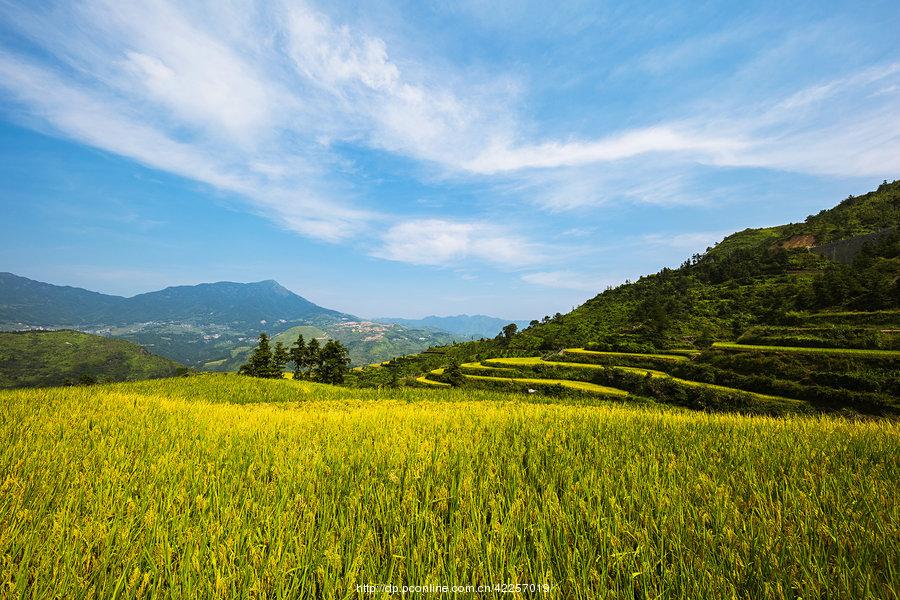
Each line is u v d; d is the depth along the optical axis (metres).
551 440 9.41
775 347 58.16
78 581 3.51
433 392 51.72
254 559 3.85
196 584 3.63
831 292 72.56
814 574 3.69
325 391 44.00
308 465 7.11
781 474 6.86
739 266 120.56
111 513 4.82
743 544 4.07
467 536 4.23
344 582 3.61
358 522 4.86
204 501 5.21
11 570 3.57
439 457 7.63
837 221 132.62
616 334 96.69
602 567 3.87
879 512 4.86
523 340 116.88
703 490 5.71
